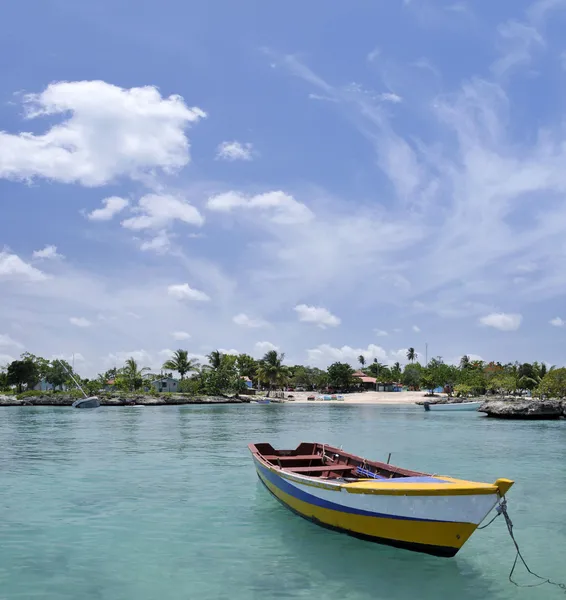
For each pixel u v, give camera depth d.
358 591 10.07
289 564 11.39
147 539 13.17
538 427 47.41
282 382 113.25
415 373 140.38
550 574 11.00
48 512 15.77
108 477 21.45
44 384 111.69
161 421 54.75
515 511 16.08
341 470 16.22
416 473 13.50
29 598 9.79
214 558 11.80
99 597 9.83
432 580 10.58
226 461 25.89
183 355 106.56
